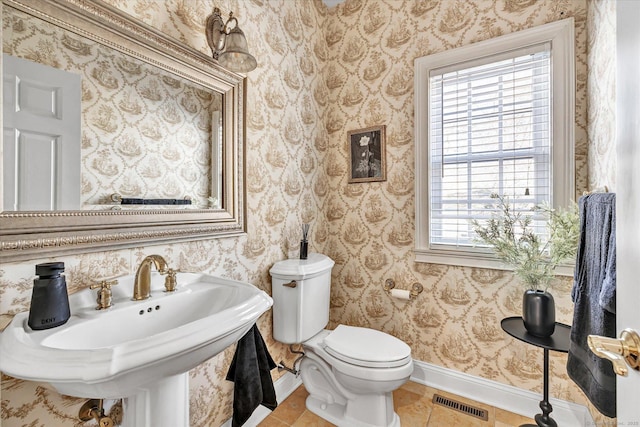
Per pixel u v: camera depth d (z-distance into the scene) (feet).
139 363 2.01
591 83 4.40
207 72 4.23
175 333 2.26
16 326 2.36
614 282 2.59
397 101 6.23
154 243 3.56
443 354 5.70
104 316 2.76
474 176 5.57
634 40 1.64
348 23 6.91
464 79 5.61
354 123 6.79
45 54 2.75
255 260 5.13
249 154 4.99
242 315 2.77
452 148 5.76
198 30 4.19
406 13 6.13
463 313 5.51
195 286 3.71
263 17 5.34
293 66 6.09
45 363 1.94
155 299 3.19
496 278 5.22
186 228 3.93
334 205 7.07
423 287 5.92
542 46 4.87
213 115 4.41
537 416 4.36
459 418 4.94
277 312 5.25
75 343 2.49
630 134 1.68
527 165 5.12
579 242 3.57
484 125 5.47
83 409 2.95
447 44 5.70
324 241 7.06
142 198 3.53
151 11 3.61
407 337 6.09
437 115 5.88
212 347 2.51
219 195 4.51
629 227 1.69
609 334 2.83
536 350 4.93
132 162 3.44
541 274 4.23
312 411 5.19
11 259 2.48
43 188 2.73
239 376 4.08
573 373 3.52
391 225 6.30
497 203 5.34
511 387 5.10
